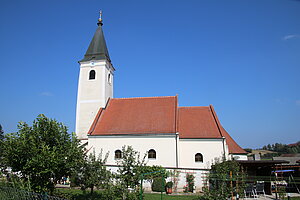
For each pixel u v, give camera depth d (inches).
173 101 1215.6
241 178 632.4
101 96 1248.2
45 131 433.7
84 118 1236.5
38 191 407.5
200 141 1042.1
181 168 935.0
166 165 998.4
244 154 1090.7
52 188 437.1
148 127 1077.8
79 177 554.6
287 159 1691.7
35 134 426.6
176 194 833.5
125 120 1138.0
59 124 461.4
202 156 1023.6
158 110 1168.2
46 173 408.2
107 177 474.3
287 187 870.4
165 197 744.3
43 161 387.2
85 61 1312.7
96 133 1092.5
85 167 551.8
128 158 466.6
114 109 1232.2
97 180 544.1
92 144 1079.0
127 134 1056.8
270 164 788.6
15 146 401.7
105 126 1124.5
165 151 1016.9
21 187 372.2
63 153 427.8
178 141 1021.2
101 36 1390.3
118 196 402.0
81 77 1302.9
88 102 1254.9
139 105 1227.9
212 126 1099.3
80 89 1285.7
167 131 1043.3
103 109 1232.8
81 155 495.8
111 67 1400.1
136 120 1127.0
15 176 423.5
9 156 403.9
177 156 998.4
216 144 1026.7
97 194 708.0
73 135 468.8
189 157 1031.0
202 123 1124.5
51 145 440.1
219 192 531.5
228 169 617.3
